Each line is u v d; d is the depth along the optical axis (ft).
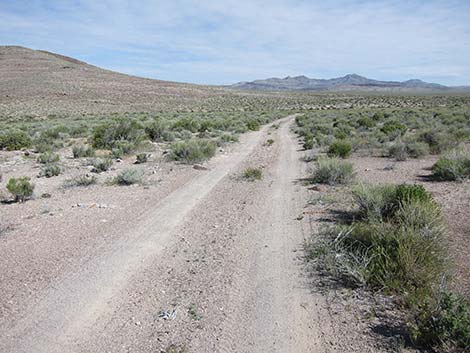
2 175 52.75
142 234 29.30
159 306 19.02
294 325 16.99
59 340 16.46
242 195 41.37
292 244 26.30
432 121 119.14
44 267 23.36
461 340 14.30
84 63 615.98
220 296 19.75
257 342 15.96
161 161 64.85
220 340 16.15
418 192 29.35
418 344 15.06
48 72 440.45
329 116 189.06
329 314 17.65
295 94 582.76
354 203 34.73
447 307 15.42
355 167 55.47
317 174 46.03
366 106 332.19
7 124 153.89
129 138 85.92
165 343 16.07
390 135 82.84
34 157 70.49
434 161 57.62
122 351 15.66
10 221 32.09
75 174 53.42
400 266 19.79
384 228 23.95
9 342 16.38
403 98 435.94
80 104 306.14
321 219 31.32
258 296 19.58
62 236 28.68
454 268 20.92
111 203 38.19
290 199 38.65
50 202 38.45
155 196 41.16
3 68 441.68
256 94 517.96
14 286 21.01
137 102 342.85
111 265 23.72
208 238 28.35
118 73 536.42
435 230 23.04
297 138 105.91
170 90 435.53
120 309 18.79
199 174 53.78
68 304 19.25
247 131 132.05
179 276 22.21
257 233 28.91
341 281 20.58
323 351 15.21
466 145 68.95
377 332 16.05
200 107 328.90
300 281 20.93
